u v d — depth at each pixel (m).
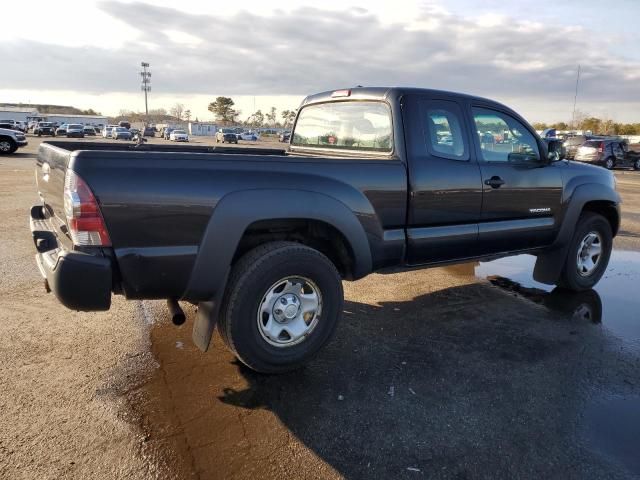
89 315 4.45
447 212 4.18
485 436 2.88
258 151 5.39
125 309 4.65
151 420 2.93
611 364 3.83
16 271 5.59
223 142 55.62
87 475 2.46
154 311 4.62
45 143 3.81
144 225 2.88
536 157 4.93
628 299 5.43
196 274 3.05
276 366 3.36
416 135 4.00
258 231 3.60
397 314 4.78
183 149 4.80
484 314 4.84
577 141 27.50
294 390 3.32
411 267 4.16
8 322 4.21
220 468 2.55
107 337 4.01
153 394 3.21
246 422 2.95
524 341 4.21
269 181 3.23
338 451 2.72
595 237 5.61
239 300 3.17
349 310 4.84
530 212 4.84
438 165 4.06
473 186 4.30
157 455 2.62
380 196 3.74
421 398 3.27
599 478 2.56
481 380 3.53
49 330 4.09
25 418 2.88
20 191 11.95
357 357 3.82
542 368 3.73
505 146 4.69
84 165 2.74
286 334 3.43
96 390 3.21
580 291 5.63
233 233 3.11
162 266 2.96
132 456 2.61
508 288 5.74
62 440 2.71
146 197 2.86
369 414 3.06
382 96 4.11
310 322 3.49
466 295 5.42
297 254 3.31
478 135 4.43
